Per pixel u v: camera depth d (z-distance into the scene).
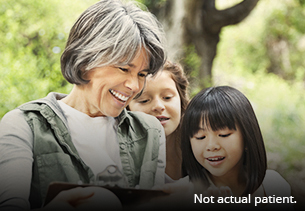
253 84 9.55
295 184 5.56
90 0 6.94
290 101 9.23
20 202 1.70
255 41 11.46
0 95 5.22
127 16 1.97
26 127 1.94
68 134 1.98
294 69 11.42
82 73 2.00
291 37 11.32
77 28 2.01
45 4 6.68
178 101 2.87
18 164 1.81
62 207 1.54
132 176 2.10
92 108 2.13
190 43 6.54
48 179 1.87
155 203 1.78
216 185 2.50
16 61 5.60
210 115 2.36
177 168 2.94
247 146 2.39
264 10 11.20
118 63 1.91
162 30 2.15
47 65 5.80
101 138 2.09
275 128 7.94
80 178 1.93
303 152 6.99
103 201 1.59
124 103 2.04
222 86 2.55
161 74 2.80
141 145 2.22
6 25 6.45
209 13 6.70
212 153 2.37
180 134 2.80
